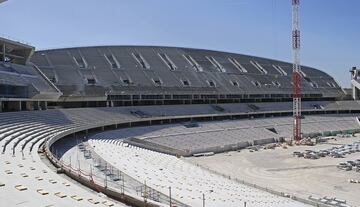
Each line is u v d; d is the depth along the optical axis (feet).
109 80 345.72
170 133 298.97
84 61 367.25
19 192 79.77
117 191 85.87
